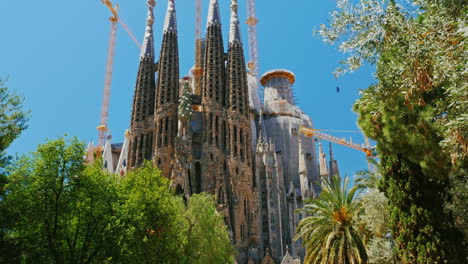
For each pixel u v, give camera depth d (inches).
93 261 1264.8
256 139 4933.6
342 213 1594.5
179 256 1579.7
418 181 1105.4
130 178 1551.4
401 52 682.2
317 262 1647.4
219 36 4685.0
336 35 724.0
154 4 5260.8
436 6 647.8
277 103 5413.4
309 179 4948.3
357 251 1471.5
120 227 1298.0
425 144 910.4
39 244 1163.9
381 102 826.2
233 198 3811.5
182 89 4576.8
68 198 1247.5
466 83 597.9
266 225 4028.1
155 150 4101.9
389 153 1086.4
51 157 1261.1
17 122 1104.2
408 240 1096.8
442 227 1069.1
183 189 3708.2
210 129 4119.1
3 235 1064.8
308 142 5182.1
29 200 1194.6
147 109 4488.2
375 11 694.5
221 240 2039.9
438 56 634.2
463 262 1060.5
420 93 728.3
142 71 4722.0
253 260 3661.4
